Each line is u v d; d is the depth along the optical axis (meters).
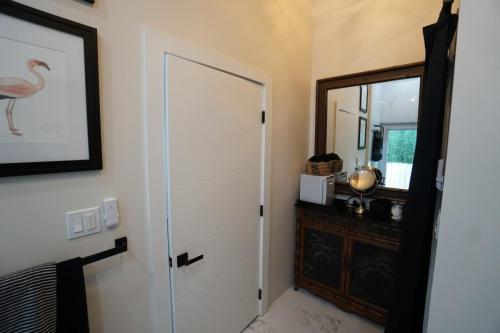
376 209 1.90
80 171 0.93
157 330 1.24
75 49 0.88
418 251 1.03
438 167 0.95
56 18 0.82
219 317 1.62
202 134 1.36
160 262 1.22
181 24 1.21
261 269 1.96
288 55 2.04
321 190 2.13
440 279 0.78
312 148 2.46
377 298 1.87
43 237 0.86
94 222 0.98
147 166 1.13
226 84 1.49
